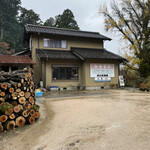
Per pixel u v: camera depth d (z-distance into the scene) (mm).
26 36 15070
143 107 5406
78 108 5402
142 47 14750
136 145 2486
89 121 3859
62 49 14109
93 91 11109
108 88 13367
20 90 4000
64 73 13078
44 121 4000
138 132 3047
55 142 2723
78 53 12719
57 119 4137
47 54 12078
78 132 3152
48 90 11922
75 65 13367
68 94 9344
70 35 13781
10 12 40031
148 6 14406
